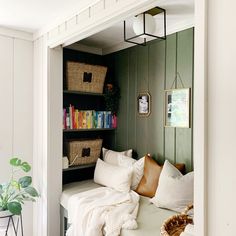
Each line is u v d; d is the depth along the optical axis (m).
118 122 3.13
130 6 1.52
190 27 2.31
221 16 1.01
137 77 2.85
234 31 0.97
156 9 2.07
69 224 2.38
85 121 2.91
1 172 2.58
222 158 0.99
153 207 2.11
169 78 2.50
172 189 2.03
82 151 2.91
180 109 2.38
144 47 2.77
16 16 2.27
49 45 2.47
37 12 2.17
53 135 2.53
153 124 2.66
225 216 0.97
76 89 2.84
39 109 2.67
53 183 2.53
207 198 1.03
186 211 1.67
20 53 2.70
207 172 1.04
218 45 1.02
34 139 2.77
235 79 0.96
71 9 2.07
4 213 2.32
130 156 2.83
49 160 2.51
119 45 3.07
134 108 2.89
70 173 3.09
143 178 2.44
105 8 1.71
